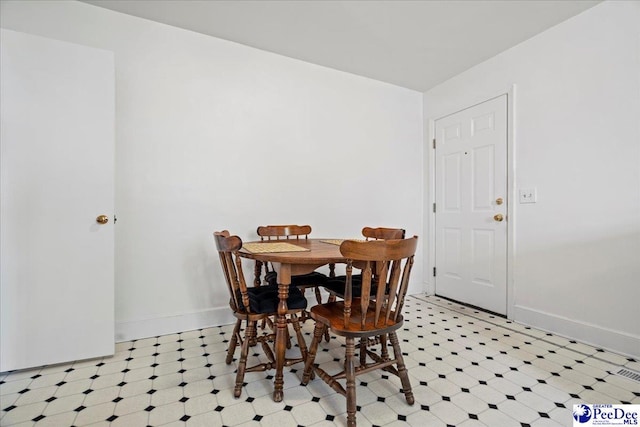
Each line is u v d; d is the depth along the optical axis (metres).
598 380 1.59
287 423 1.27
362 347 1.69
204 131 2.35
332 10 2.09
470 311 2.75
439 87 3.28
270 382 1.60
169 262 2.23
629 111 1.87
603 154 1.99
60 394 1.46
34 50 1.68
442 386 1.55
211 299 2.37
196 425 1.25
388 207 3.26
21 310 1.65
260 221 2.57
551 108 2.27
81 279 1.78
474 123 2.88
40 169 1.69
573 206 2.14
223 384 1.56
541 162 2.33
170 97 2.24
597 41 2.01
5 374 1.63
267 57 2.61
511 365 1.76
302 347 1.65
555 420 1.29
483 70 2.79
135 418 1.29
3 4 1.83
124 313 2.09
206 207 2.36
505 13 2.11
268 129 2.61
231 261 1.54
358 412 1.35
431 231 3.36
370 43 2.49
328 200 2.90
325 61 2.79
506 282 2.58
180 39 2.28
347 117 3.01
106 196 1.84
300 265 1.52
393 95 3.30
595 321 2.01
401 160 3.35
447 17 2.16
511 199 2.53
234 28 2.29
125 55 2.11
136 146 2.13
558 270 2.21
